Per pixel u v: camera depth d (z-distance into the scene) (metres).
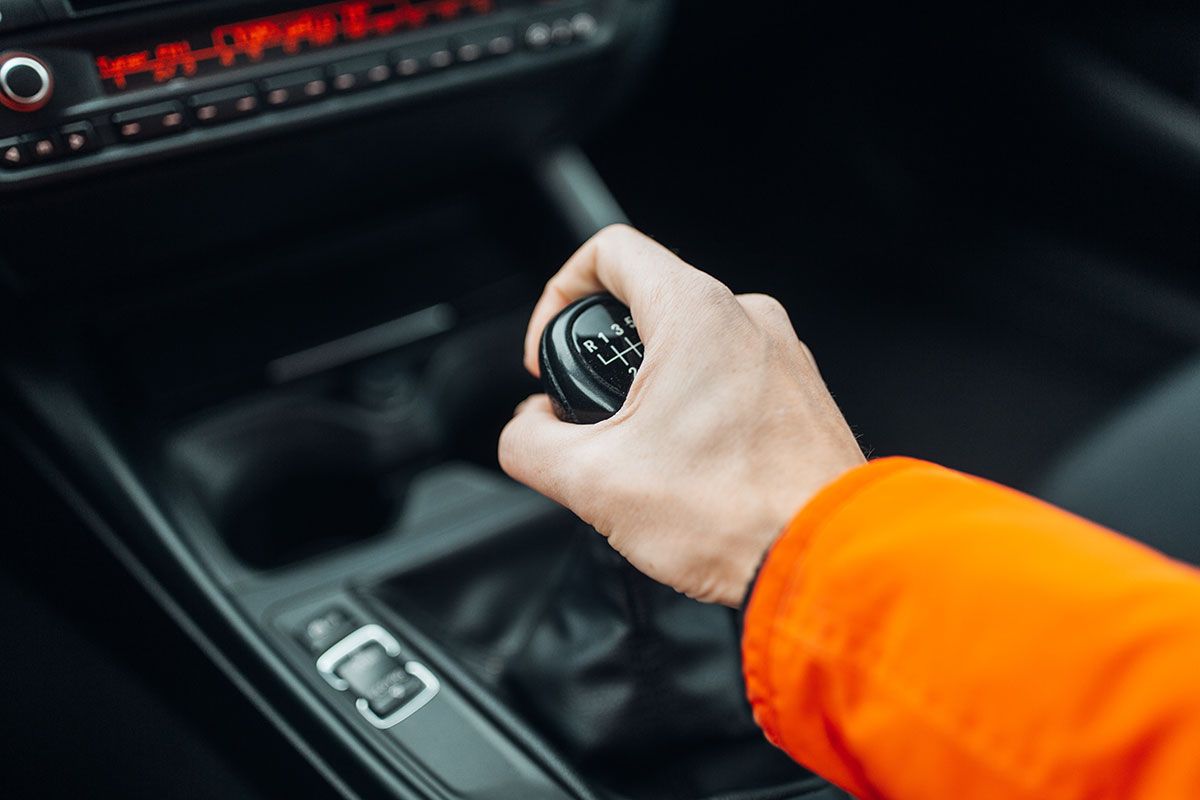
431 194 0.99
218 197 0.82
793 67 1.40
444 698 0.70
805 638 0.31
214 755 0.75
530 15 0.87
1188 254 1.20
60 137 0.70
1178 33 1.14
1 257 0.75
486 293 1.06
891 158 1.42
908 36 1.34
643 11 0.93
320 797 0.70
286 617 0.76
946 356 1.30
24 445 0.76
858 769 0.32
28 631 0.77
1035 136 1.28
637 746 0.67
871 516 0.31
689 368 0.37
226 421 0.93
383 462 0.98
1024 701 0.26
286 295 0.97
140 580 0.76
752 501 0.35
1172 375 0.86
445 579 0.82
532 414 0.46
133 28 0.71
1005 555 0.28
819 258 1.44
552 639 0.69
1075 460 0.83
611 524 0.39
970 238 1.37
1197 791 0.23
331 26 0.79
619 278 0.44
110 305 0.87
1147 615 0.26
